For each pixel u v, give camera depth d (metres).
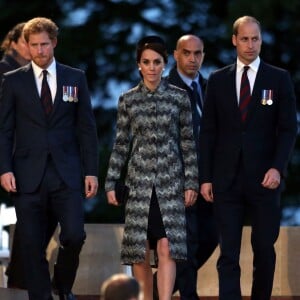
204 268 45.12
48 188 39.03
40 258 39.25
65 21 78.06
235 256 39.94
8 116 39.22
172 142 39.34
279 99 40.06
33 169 39.03
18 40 42.41
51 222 40.34
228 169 40.00
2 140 39.09
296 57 78.06
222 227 40.03
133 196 39.19
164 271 38.88
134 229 39.09
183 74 43.00
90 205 73.75
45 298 39.19
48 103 39.16
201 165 40.28
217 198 40.12
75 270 39.53
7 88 39.25
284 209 76.31
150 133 39.25
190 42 42.84
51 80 39.28
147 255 39.34
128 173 39.50
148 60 39.16
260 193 39.97
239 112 40.00
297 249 44.69
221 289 39.78
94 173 39.34
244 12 73.25
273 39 77.38
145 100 39.38
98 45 78.19
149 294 39.41
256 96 40.00
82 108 39.50
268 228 40.03
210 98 40.34
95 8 78.62
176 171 39.31
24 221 39.09
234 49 77.69
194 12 78.69
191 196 39.38
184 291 41.72
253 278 40.53
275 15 74.19
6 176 38.94
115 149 39.84
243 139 39.91
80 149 39.66
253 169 39.91
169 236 38.91
